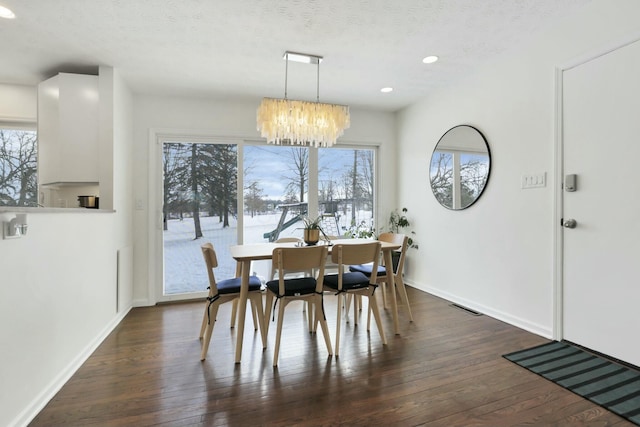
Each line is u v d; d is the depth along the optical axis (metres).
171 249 3.85
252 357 2.35
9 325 1.51
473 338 2.65
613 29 2.14
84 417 1.67
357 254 2.51
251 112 4.07
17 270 1.57
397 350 2.44
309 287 2.41
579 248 2.39
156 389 1.93
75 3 2.11
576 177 2.40
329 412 1.71
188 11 2.22
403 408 1.74
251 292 2.51
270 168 4.25
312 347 2.51
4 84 3.39
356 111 4.54
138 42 2.62
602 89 2.22
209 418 1.67
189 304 3.70
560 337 2.53
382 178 4.68
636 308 2.06
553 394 1.85
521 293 2.85
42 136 3.06
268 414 1.70
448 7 2.23
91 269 2.46
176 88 3.58
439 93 3.82
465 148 3.43
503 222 3.01
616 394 1.83
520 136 2.83
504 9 2.28
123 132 3.33
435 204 3.92
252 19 2.33
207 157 3.97
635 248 2.06
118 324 3.03
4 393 1.47
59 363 1.96
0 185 3.51
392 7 2.21
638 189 2.04
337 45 2.74
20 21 2.30
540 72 2.64
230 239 4.04
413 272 4.38
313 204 4.41
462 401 1.80
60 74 2.95
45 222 1.83
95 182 3.01
